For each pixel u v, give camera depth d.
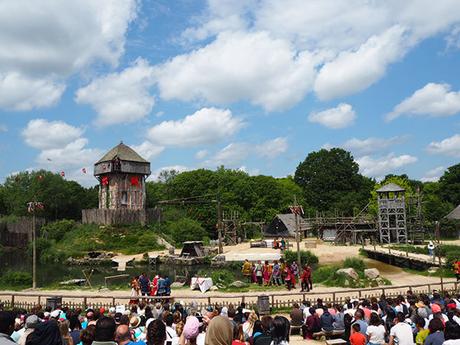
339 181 105.44
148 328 6.19
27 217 81.38
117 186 83.44
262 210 97.69
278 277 32.69
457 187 90.12
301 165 114.12
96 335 6.86
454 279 33.28
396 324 10.77
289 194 102.00
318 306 18.39
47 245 65.94
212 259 55.34
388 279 35.41
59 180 94.62
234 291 30.28
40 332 6.28
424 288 29.39
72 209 97.25
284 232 80.81
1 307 16.31
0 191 101.50
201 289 30.64
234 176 104.62
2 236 79.31
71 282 37.59
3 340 5.29
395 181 92.06
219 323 4.92
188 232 77.12
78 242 71.94
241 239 83.69
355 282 31.39
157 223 81.81
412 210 67.94
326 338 16.31
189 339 7.99
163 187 112.44
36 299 28.27
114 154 84.06
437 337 9.14
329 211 93.94
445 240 66.94
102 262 59.75
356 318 13.12
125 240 73.06
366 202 100.50
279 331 9.48
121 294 29.64
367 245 61.47
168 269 52.59
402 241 63.88
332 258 51.84
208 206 94.00
